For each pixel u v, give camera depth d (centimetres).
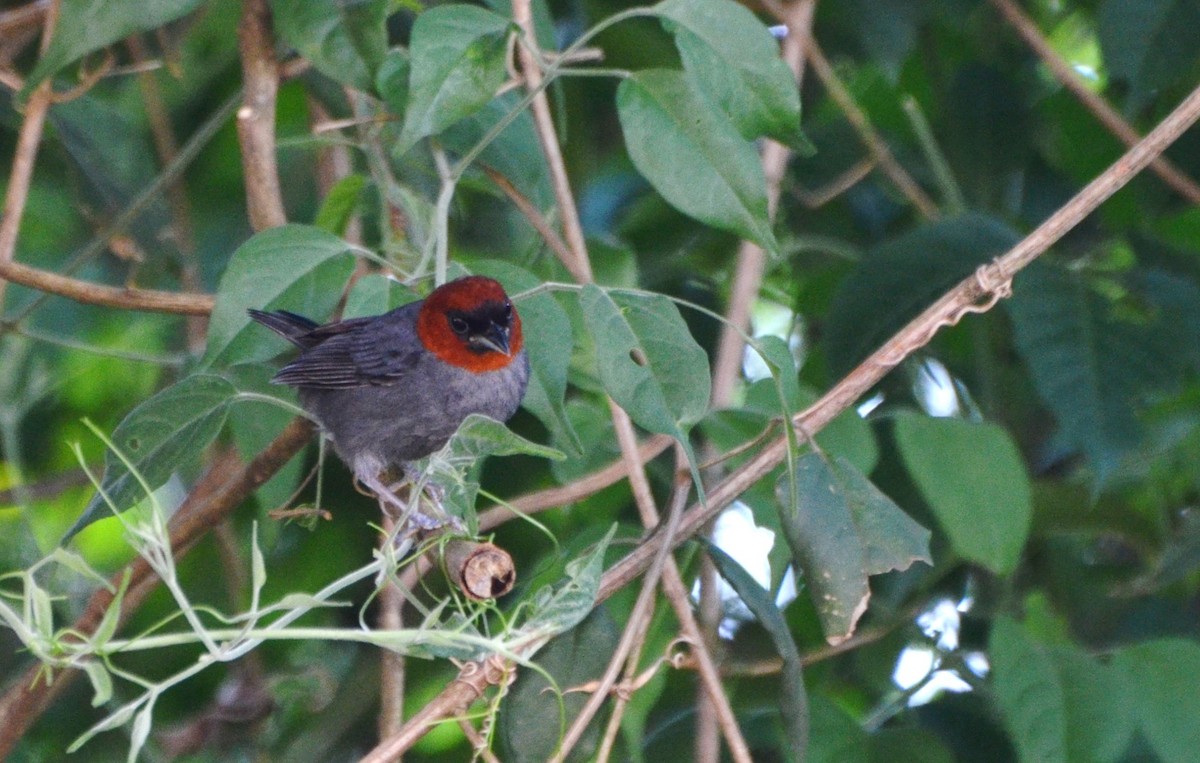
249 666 1215
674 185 838
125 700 1214
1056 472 1298
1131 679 822
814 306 1309
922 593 1093
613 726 769
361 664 1196
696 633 796
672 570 809
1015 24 1197
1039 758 792
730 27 844
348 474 1237
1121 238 1245
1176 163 1287
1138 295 1091
